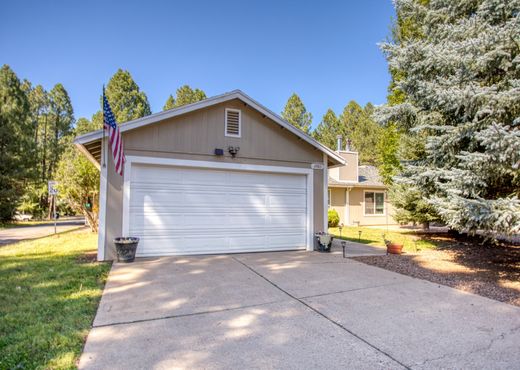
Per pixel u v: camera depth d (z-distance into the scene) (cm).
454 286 517
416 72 764
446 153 694
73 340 302
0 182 1755
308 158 899
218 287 494
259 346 298
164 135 746
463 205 529
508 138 467
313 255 798
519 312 394
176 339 312
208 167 784
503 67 606
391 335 325
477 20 640
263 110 830
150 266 634
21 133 2117
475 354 285
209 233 786
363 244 1046
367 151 3481
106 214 692
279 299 439
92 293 451
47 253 796
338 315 380
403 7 899
